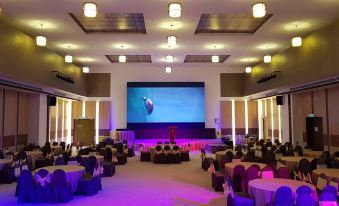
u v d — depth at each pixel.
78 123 16.89
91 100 20.94
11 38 10.57
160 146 13.79
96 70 20.97
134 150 17.81
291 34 11.83
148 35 12.07
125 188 8.70
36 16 9.64
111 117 21.02
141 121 20.58
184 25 10.70
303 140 14.72
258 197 5.81
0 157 10.52
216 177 8.38
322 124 12.74
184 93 20.86
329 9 9.00
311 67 11.70
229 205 5.86
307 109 14.40
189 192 8.24
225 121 21.19
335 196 4.89
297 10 9.09
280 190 5.20
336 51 9.96
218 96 21.27
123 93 21.06
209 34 12.01
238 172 7.36
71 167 8.42
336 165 8.27
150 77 21.11
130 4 8.67
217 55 16.06
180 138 20.19
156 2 8.52
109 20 10.80
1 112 12.49
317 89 13.07
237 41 12.99
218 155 11.73
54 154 13.18
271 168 7.13
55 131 17.95
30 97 14.98
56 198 7.21
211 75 21.33
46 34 11.84
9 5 8.68
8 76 10.84
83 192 7.89
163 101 20.75
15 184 9.14
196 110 20.80
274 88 15.57
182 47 14.16
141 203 7.20
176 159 13.66
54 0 8.34
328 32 10.46
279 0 8.30
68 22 10.30
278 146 13.02
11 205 6.99
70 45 13.70
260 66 18.00
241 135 21.20
